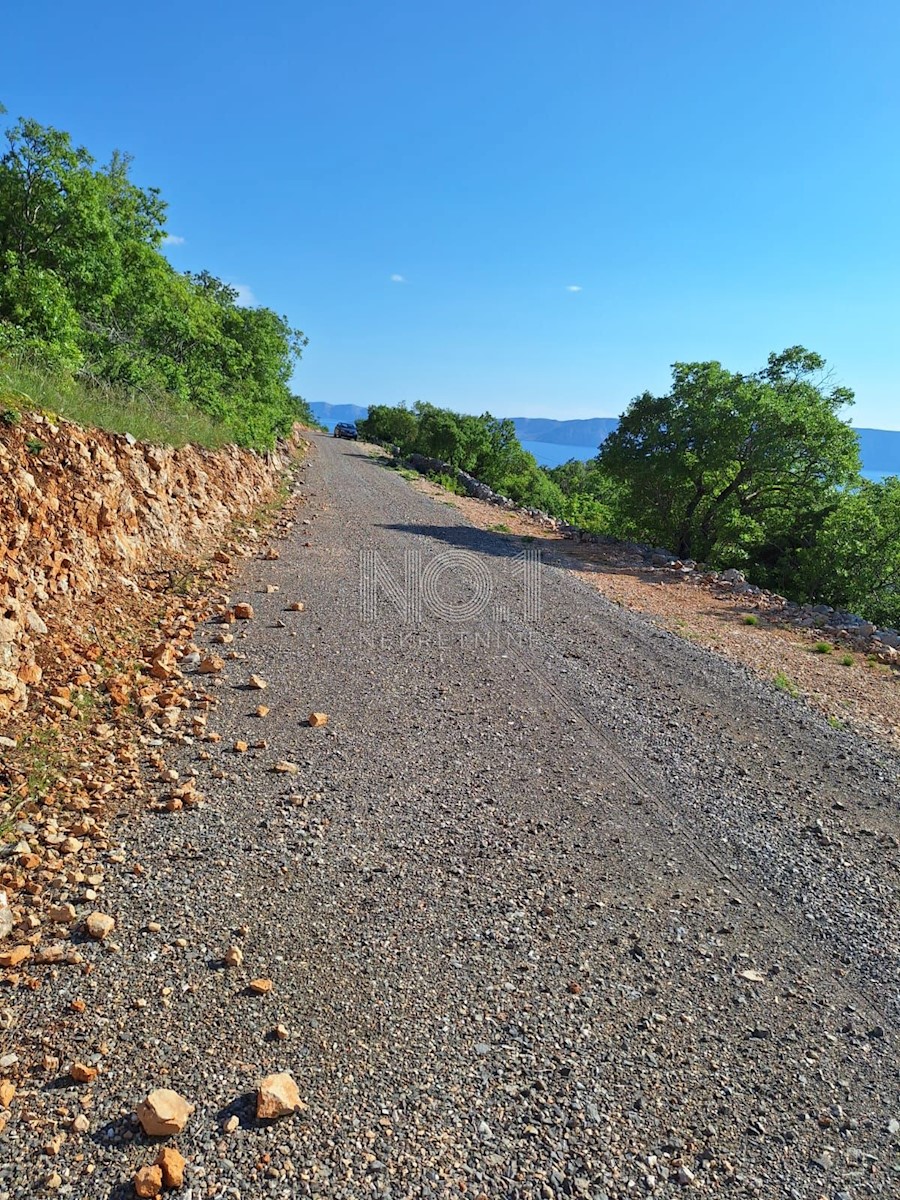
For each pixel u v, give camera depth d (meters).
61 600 5.58
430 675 6.20
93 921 2.91
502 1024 2.68
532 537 15.14
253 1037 2.52
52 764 3.98
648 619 8.88
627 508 18.72
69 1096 2.23
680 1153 2.23
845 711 6.21
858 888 3.70
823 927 3.39
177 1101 2.19
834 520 15.12
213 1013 2.59
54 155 8.46
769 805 4.49
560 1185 2.10
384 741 4.89
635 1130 2.29
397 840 3.78
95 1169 2.02
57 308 7.98
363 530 13.11
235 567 9.05
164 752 4.41
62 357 7.78
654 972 3.02
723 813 4.36
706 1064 2.58
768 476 16.03
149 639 6.11
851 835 4.20
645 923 3.33
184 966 2.80
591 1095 2.41
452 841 3.82
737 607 10.12
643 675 6.71
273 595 8.06
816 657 7.87
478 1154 2.17
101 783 3.94
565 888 3.53
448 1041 2.58
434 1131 2.23
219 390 15.85
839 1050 2.69
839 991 2.99
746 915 3.44
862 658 8.02
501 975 2.92
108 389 8.86
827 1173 2.20
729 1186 2.14
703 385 15.89
